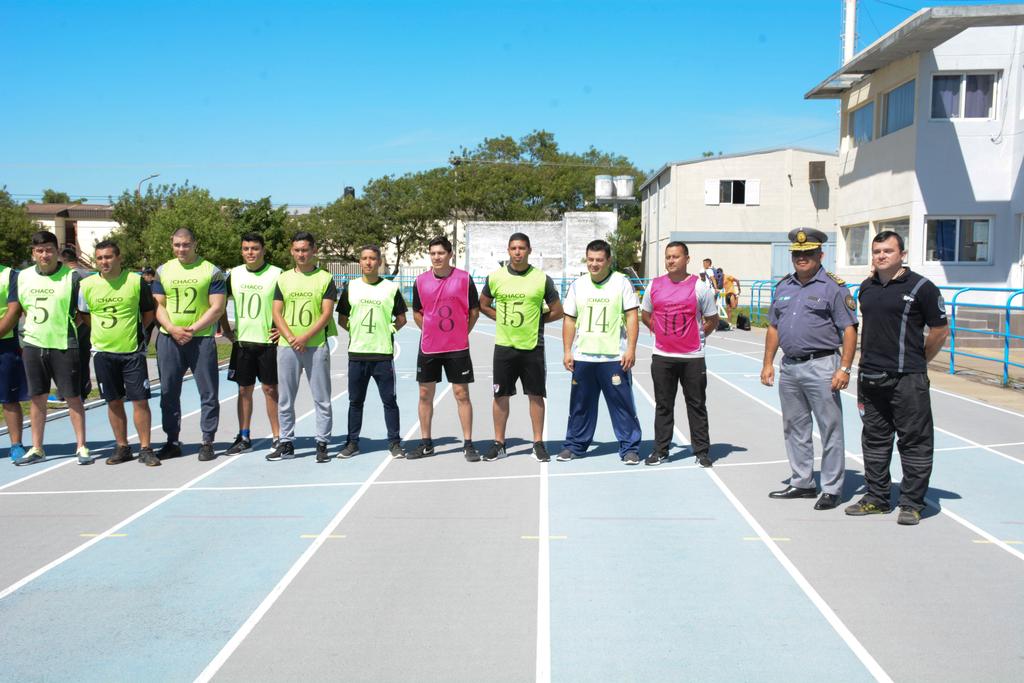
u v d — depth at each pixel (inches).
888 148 817.5
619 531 238.2
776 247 1494.8
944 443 354.9
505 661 160.1
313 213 2476.6
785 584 197.6
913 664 157.8
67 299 321.4
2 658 162.4
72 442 372.5
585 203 2475.4
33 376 324.5
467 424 328.2
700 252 1502.2
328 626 176.1
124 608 185.9
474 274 1925.4
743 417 423.5
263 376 336.8
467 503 268.2
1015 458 327.3
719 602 187.3
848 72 858.8
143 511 261.0
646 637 170.1
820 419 258.1
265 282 332.2
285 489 286.5
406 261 2485.2
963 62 747.4
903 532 235.8
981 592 191.9
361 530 240.5
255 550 223.9
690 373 311.6
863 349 248.7
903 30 701.9
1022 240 741.9
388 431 337.4
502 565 211.5
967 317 751.1
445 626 175.8
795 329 258.4
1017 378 553.3
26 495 280.8
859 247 918.4
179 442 348.2
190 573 207.2
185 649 165.8
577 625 175.9
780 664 158.1
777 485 287.9
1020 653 161.9
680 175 1498.5
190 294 324.8
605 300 316.8
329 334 332.5
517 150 2655.0
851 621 176.9
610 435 380.5
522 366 324.2
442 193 2351.1
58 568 210.8
